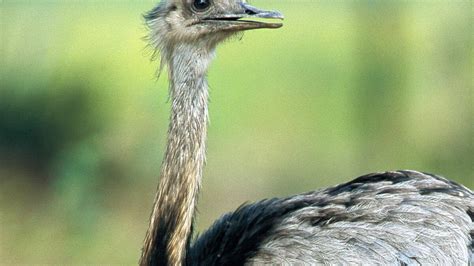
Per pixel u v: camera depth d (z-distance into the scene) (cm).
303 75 3319
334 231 1168
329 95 3123
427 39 2458
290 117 2961
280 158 2612
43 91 2450
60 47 2544
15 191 2323
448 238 1161
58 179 2216
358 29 2403
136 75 2855
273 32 3728
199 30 1205
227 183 2453
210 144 2728
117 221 2214
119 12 3183
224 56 3538
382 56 2386
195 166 1202
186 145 1201
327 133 2811
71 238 2141
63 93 2469
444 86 2408
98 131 2453
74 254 2080
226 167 2556
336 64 3372
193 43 1210
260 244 1188
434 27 2466
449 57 2416
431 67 2430
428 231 1162
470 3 2416
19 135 2409
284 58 3475
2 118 2403
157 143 2442
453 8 2423
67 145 2367
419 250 1152
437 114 2392
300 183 2430
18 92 2425
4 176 2364
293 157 2614
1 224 2198
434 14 2491
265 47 3619
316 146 2694
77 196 2188
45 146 2395
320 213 1188
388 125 2377
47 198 2288
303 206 1217
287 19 3819
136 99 2616
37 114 2423
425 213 1173
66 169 2208
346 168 2442
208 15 1208
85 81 2581
